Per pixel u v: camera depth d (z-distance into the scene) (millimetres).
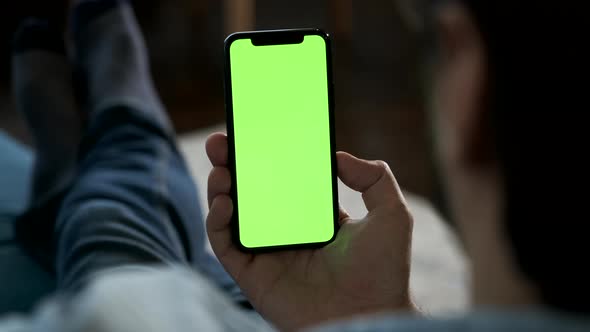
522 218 230
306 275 597
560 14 219
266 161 620
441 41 274
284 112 623
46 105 1274
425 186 1660
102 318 227
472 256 272
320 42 628
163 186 899
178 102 2037
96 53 1339
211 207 597
